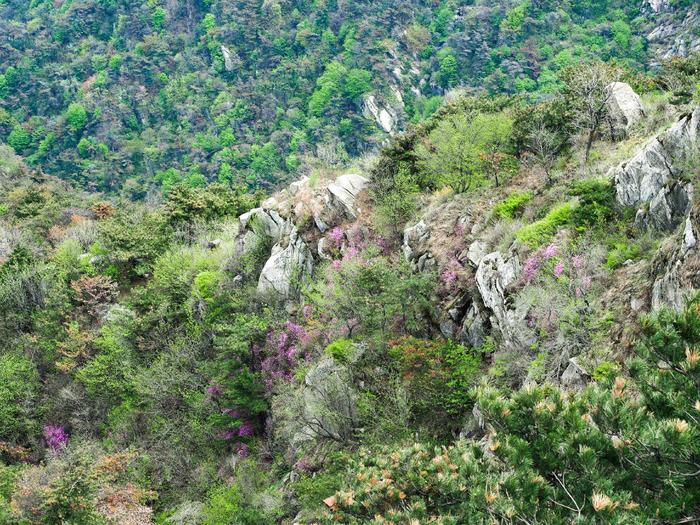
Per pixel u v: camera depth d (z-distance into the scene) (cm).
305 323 2892
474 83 10288
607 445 793
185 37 12862
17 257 4341
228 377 2889
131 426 3183
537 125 2572
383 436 1966
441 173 2888
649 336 789
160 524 2462
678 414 746
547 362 1583
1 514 2264
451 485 945
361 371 2277
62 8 14212
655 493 756
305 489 1973
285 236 3362
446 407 1858
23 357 3725
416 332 2344
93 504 2211
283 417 2539
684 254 1297
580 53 9681
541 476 826
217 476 2669
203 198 4672
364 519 1080
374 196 3130
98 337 3688
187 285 3712
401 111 10506
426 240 2588
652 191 1761
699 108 1697
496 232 2209
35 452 3266
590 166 2212
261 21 12488
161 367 3177
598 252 1702
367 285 2381
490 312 2052
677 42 8831
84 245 5072
